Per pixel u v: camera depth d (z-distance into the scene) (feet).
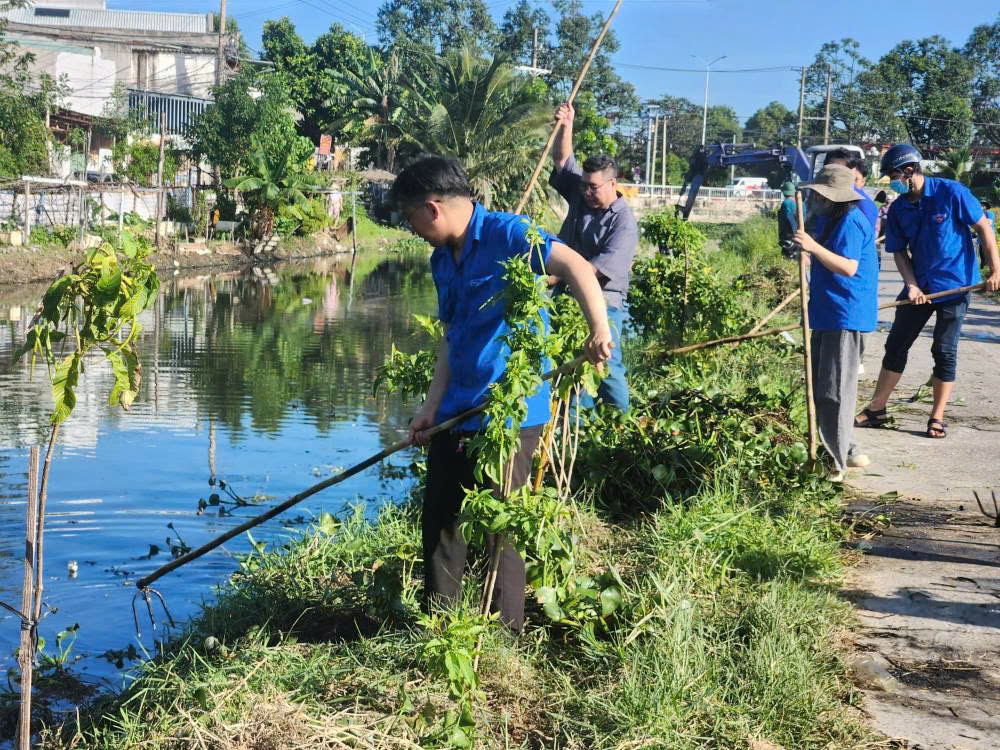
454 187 11.71
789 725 10.32
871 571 15.14
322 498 22.44
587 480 18.44
